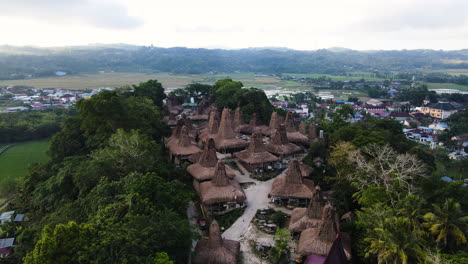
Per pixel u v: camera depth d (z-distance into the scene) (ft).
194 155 277.85
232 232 191.01
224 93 484.33
